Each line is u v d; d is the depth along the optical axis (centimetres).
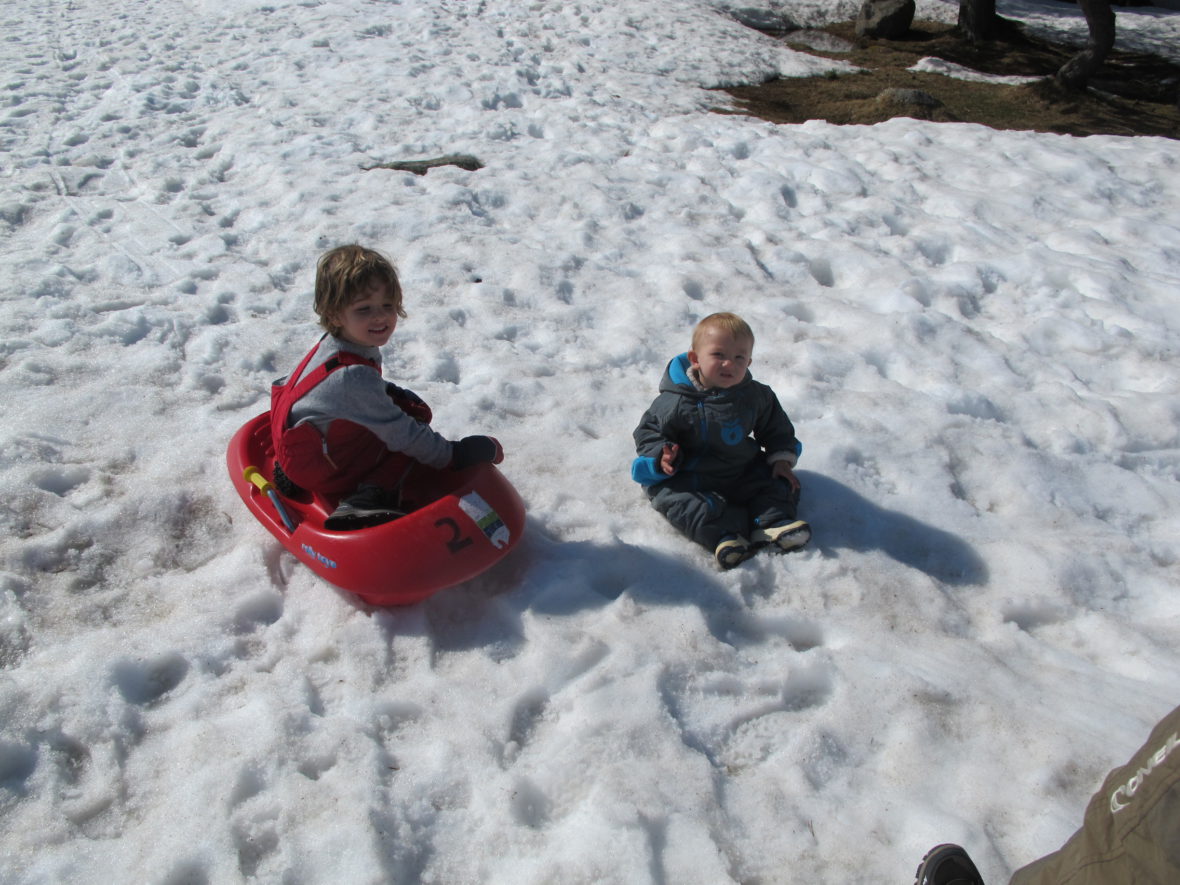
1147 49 1262
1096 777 268
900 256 614
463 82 902
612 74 995
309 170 686
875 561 352
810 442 415
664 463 348
